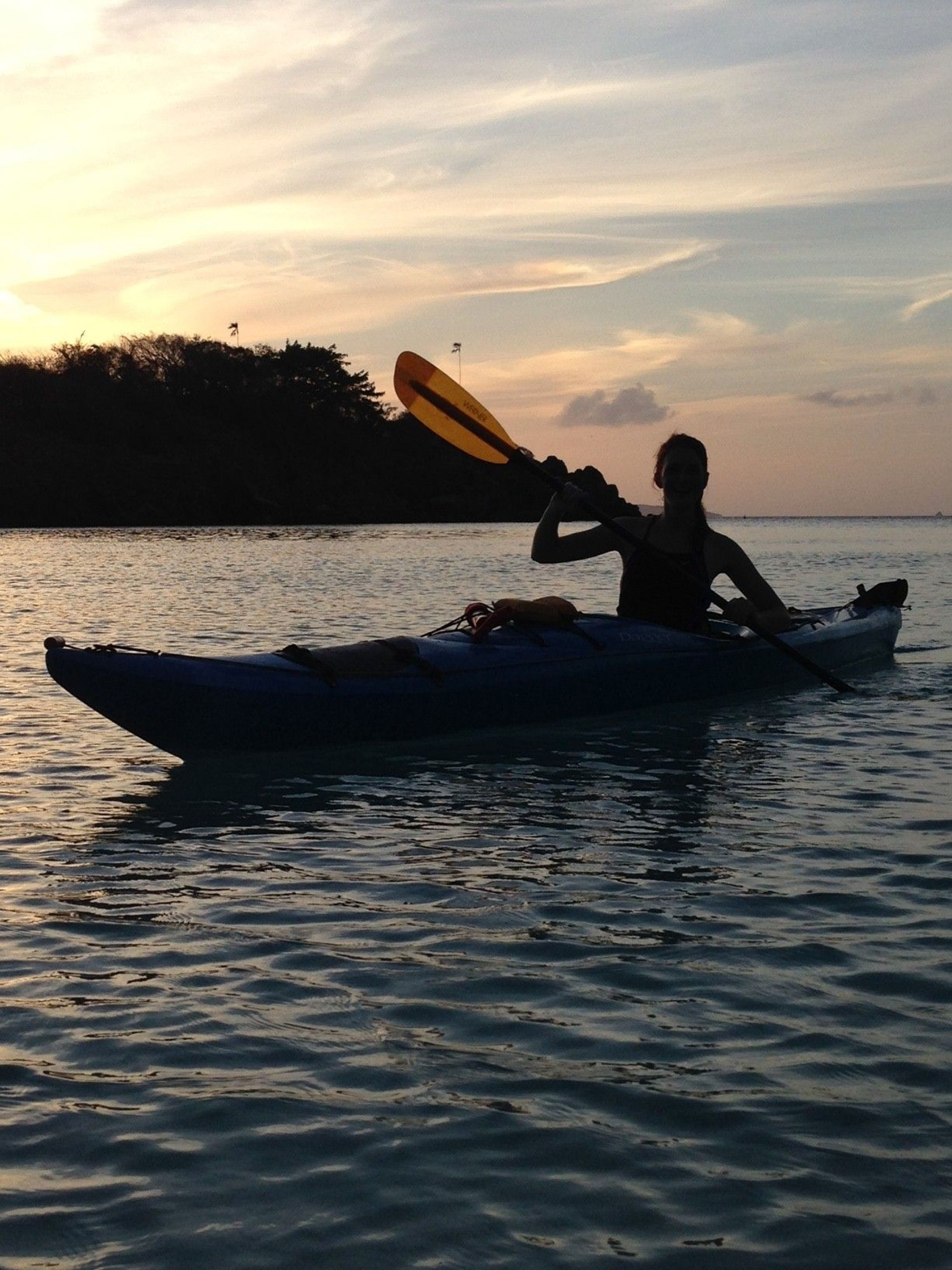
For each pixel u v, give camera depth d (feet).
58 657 17.22
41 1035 8.70
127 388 313.53
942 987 9.44
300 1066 8.19
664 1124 7.37
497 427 22.11
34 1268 6.02
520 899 11.78
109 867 13.03
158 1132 7.32
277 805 15.79
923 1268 5.97
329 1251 6.16
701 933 10.76
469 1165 6.94
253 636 36.04
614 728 21.04
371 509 308.81
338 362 334.85
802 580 65.51
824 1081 7.89
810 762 18.21
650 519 22.30
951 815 14.96
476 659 20.42
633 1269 6.00
